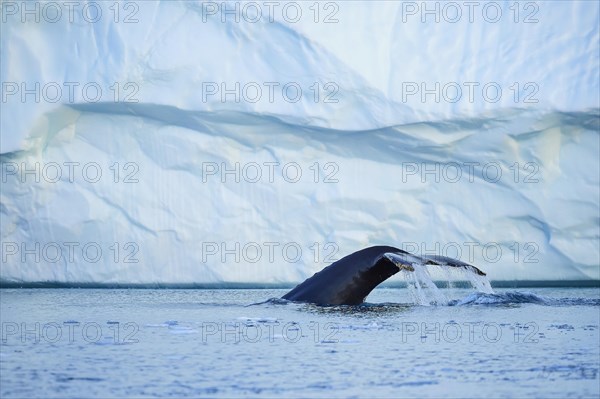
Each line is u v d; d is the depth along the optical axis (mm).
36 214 88250
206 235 87375
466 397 31156
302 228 87125
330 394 31547
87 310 59750
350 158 87125
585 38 84062
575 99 82438
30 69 87125
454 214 87312
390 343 42812
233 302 66500
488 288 64438
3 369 36156
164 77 85312
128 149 88312
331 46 83250
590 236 86875
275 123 85062
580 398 31016
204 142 86938
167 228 87750
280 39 84125
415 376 34719
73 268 88125
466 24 84750
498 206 86750
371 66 83562
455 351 40719
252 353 39938
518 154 85250
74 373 35281
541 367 36750
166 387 32594
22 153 86688
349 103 83812
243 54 84938
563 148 86250
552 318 52688
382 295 75312
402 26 84562
